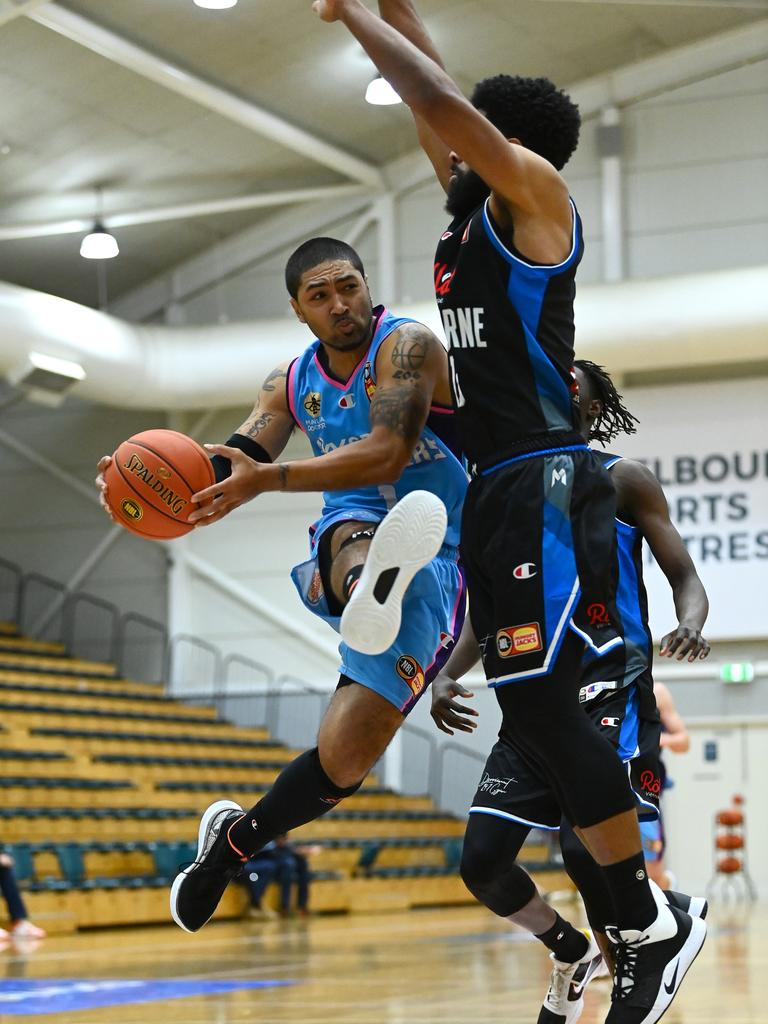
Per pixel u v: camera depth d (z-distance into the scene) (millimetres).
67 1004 6879
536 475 3643
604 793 3562
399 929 14633
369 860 20344
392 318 4266
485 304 3686
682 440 23312
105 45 18375
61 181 22781
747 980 7652
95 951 11469
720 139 23125
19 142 21328
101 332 22281
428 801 24156
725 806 23094
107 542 26688
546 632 3586
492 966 9242
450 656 4844
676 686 23500
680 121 23344
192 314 26094
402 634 4238
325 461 3869
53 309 21547
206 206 22609
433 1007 6469
